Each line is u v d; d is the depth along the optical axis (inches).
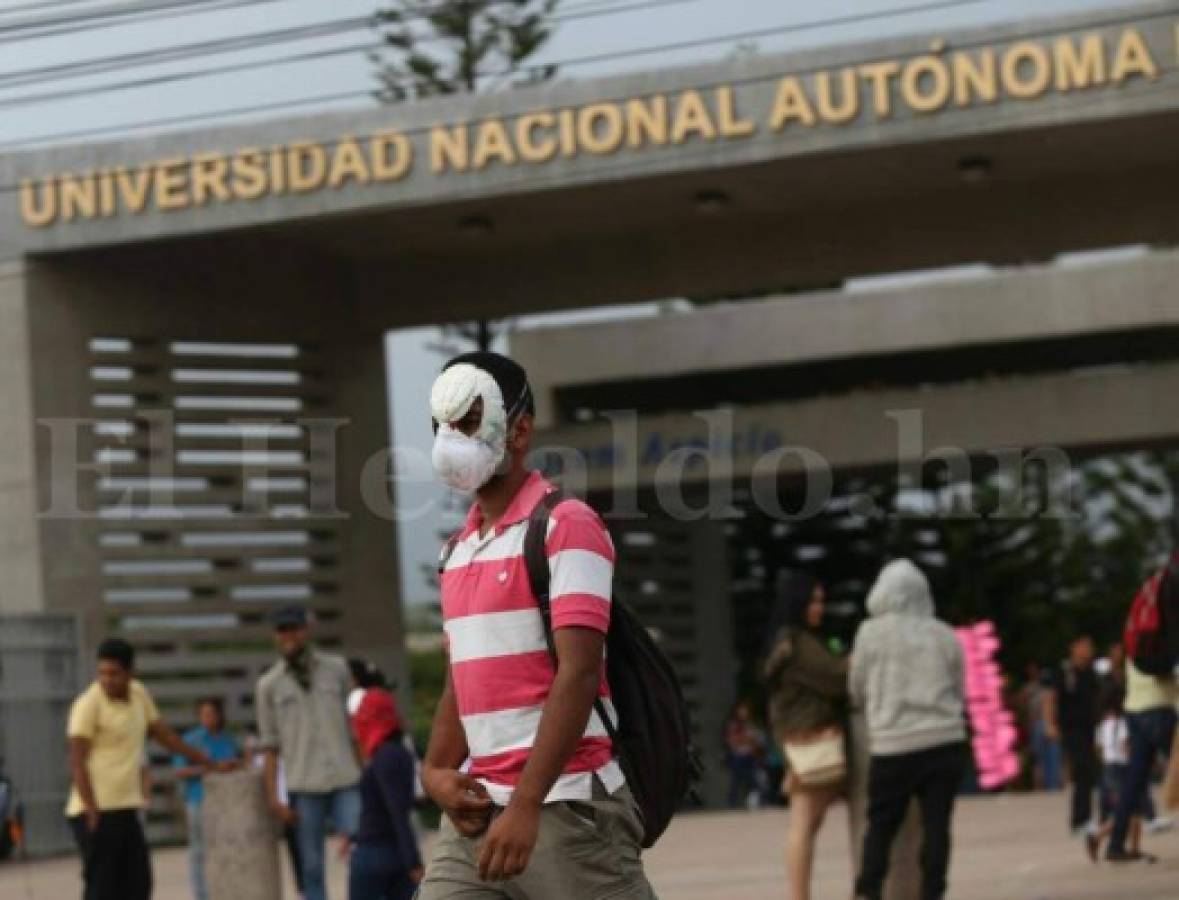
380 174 1202.0
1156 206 1317.7
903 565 549.6
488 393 256.8
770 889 703.7
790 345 1509.6
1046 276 1464.1
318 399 1406.3
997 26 1131.3
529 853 244.8
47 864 1121.4
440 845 261.3
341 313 1418.6
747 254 1385.3
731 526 1888.5
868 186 1284.4
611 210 1301.7
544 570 252.7
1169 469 2304.4
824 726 564.4
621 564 1642.5
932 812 539.8
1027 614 1955.0
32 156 1256.2
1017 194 1336.1
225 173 1220.5
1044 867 709.3
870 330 1492.4
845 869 770.2
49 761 1203.2
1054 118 1122.7
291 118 1214.3
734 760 1567.4
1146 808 833.5
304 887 653.3
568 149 1182.3
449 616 260.1
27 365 1269.7
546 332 1545.3
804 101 1153.4
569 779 254.2
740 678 1889.8
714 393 1672.0
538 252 1411.2
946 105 1138.0
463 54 1644.9
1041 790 1409.9
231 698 1337.4
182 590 1334.9
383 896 513.3
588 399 1642.5
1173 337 1542.8
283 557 1375.5
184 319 1334.9
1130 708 676.1
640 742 260.5
